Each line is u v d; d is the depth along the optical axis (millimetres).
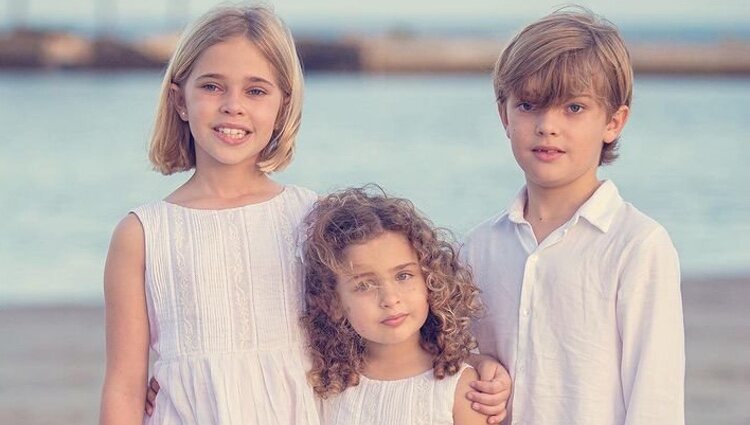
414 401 2830
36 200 14914
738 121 26250
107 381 2896
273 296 2918
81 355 6832
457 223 13438
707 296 8539
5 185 16078
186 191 3014
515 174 17203
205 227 2922
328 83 45031
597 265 2771
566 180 2805
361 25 66125
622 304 2725
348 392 2896
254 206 2975
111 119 25594
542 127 2748
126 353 2895
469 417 2820
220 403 2795
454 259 2902
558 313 2797
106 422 2850
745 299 8414
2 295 9484
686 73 54156
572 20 2824
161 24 57188
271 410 2834
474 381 2832
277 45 2945
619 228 2783
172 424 2824
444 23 65500
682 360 2713
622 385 2734
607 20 2924
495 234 2979
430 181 16672
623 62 2805
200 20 2967
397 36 60500
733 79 53938
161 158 3064
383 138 21781
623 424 2730
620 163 18922
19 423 5371
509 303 2893
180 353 2861
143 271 2914
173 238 2906
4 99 31594
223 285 2889
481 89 40562
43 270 10727
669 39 62844
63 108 28484
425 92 37906
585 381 2742
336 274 2846
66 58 53688
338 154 19516
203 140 2900
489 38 61000
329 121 25188
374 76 55938
